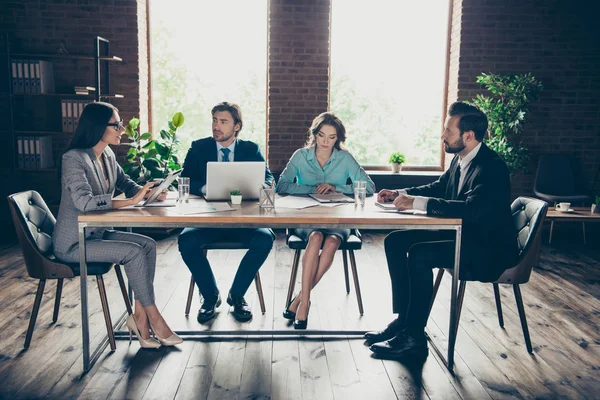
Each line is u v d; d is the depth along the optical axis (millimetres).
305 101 5629
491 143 5297
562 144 5734
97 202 2420
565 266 4352
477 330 2949
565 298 3535
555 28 5578
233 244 2988
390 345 2568
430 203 2441
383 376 2389
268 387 2264
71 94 5266
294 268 3051
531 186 5805
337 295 3504
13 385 2238
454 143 2586
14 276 3816
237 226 2334
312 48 5566
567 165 5598
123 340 2711
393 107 5988
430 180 5613
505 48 5598
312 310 3209
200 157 3316
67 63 5465
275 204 2689
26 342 2596
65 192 2510
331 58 5883
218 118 3240
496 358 2596
